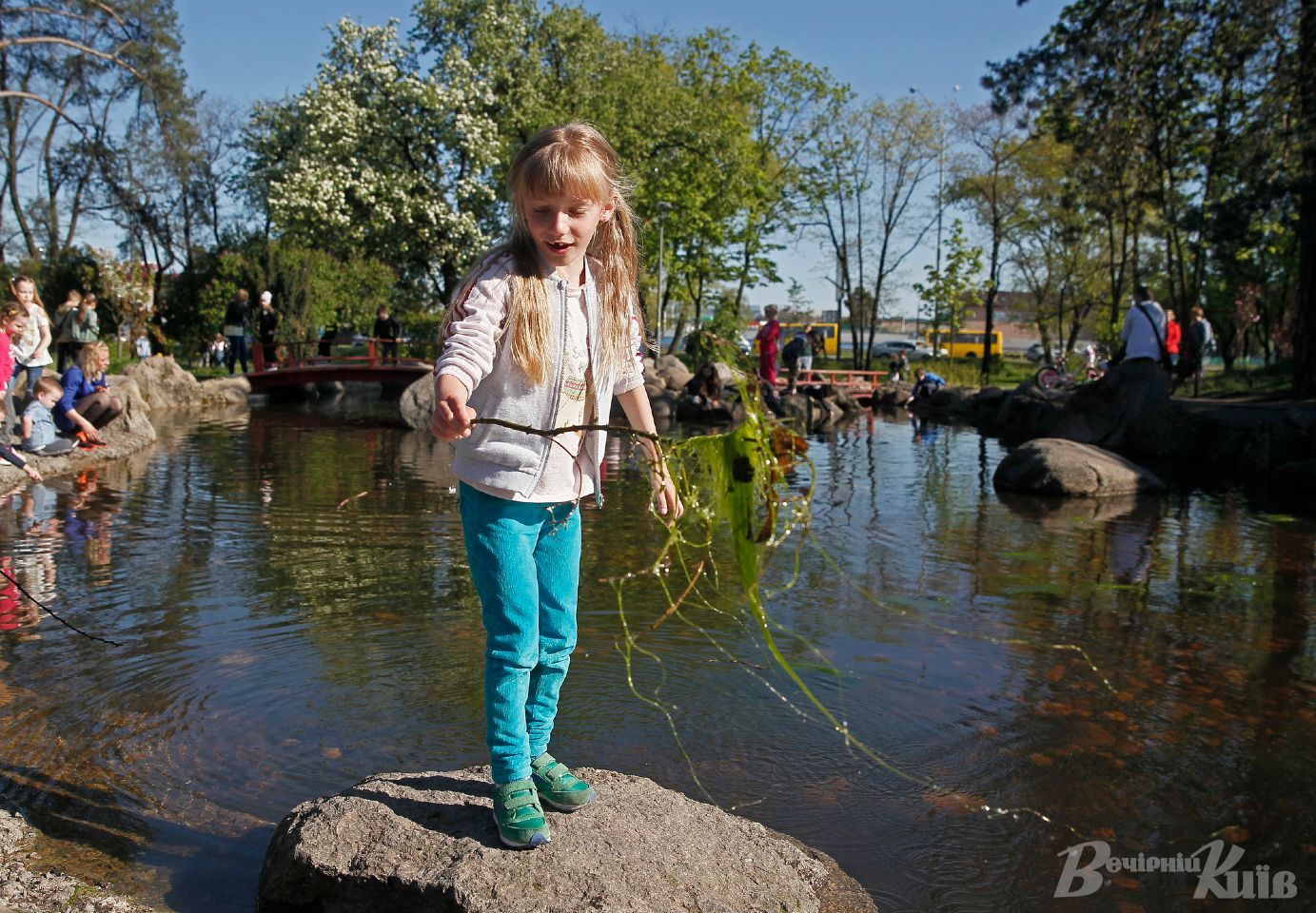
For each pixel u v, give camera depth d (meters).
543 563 2.57
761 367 19.88
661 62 33.66
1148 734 3.79
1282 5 16.59
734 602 5.45
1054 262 38.94
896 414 23.41
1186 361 18.03
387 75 28.83
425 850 2.47
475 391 2.45
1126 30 19.16
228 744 3.49
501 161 30.05
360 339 29.12
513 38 29.81
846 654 4.61
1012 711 3.98
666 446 2.81
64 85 30.06
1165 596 5.80
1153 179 21.86
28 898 2.49
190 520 7.49
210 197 38.94
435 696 3.95
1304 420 12.29
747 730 3.71
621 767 3.39
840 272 38.88
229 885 2.65
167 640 4.59
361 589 5.56
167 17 28.19
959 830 3.06
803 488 10.09
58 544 6.55
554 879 2.37
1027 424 17.05
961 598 5.67
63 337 14.48
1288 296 32.88
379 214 28.69
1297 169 16.22
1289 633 5.09
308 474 10.23
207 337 27.88
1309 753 3.65
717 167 31.33
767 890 2.51
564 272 2.47
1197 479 11.59
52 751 3.38
